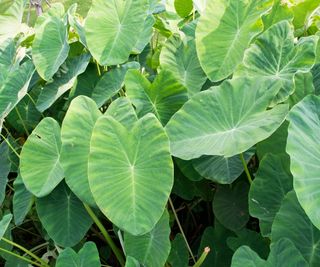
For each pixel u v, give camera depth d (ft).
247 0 4.16
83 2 15.76
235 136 3.27
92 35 4.68
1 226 3.39
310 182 2.60
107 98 4.44
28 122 5.39
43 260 4.09
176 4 6.03
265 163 3.38
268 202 3.34
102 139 3.12
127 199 3.14
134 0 4.75
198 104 3.55
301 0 5.53
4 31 6.30
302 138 2.72
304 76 3.65
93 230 4.55
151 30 5.17
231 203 3.97
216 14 4.24
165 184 3.13
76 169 3.47
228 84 3.54
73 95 4.92
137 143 3.17
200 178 3.97
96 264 3.14
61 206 3.95
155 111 4.15
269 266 2.73
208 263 3.92
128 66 4.61
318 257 2.97
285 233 2.97
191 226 4.79
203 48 4.27
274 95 3.37
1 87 5.09
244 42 4.21
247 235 3.60
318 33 4.85
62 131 3.46
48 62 4.89
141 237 3.39
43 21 5.50
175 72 4.64
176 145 3.47
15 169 4.99
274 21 4.66
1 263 4.79
